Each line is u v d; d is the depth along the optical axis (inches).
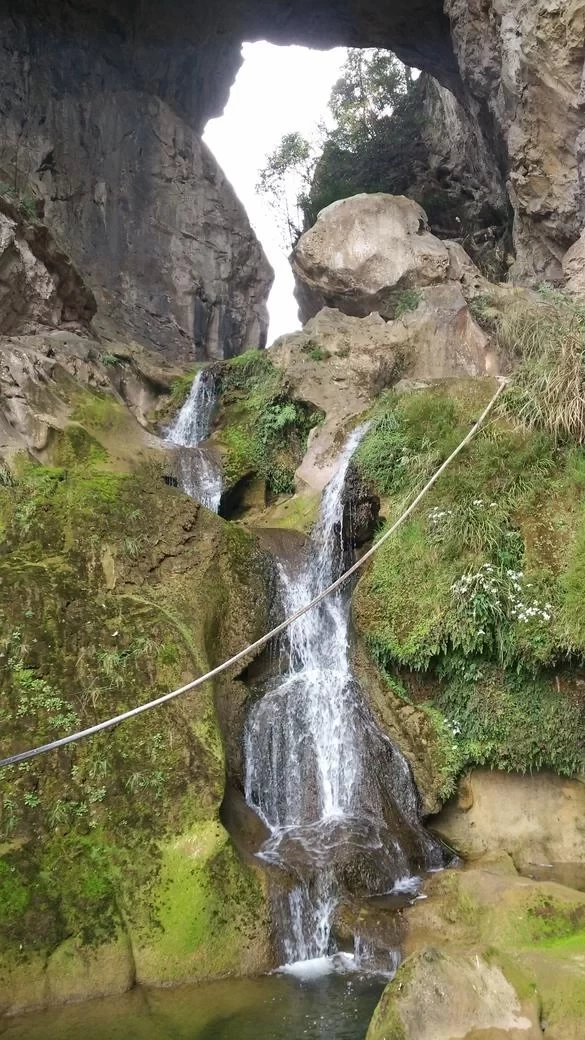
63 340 497.4
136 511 331.9
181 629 297.6
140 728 268.7
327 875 276.1
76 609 286.7
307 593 374.6
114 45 856.9
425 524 342.6
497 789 322.0
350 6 855.1
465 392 386.9
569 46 534.9
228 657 331.0
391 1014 196.1
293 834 302.0
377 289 579.5
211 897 247.3
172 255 861.8
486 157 810.8
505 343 455.8
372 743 329.1
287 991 233.6
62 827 246.2
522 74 588.7
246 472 462.9
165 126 877.8
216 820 261.1
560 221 616.7
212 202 901.2
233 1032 209.9
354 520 394.3
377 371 491.5
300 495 433.4
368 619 340.2
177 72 920.9
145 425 523.2
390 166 970.1
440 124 946.1
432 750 319.0
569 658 307.3
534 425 358.6
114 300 800.3
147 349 718.5
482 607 311.4
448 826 320.2
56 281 519.8
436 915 255.6
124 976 229.9
